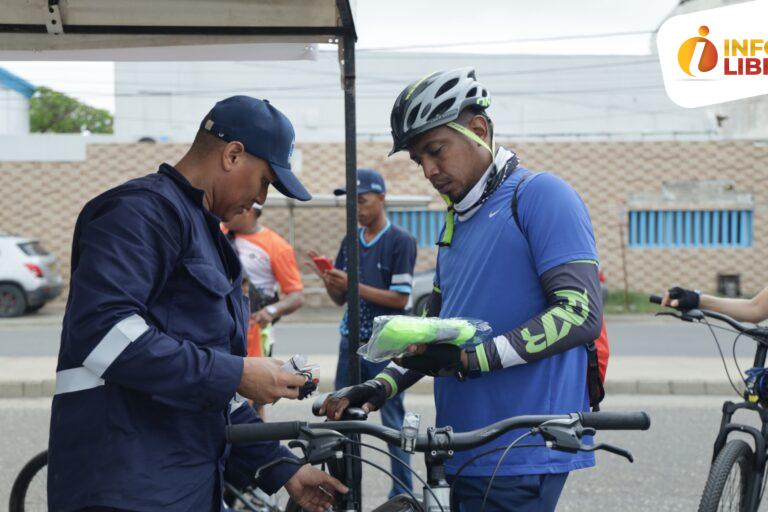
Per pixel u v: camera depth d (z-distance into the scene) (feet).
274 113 7.66
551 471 7.94
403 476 15.31
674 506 17.08
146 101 101.35
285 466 8.29
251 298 17.25
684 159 65.05
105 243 6.72
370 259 16.28
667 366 32.32
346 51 9.86
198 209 7.36
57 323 53.16
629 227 65.51
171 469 6.95
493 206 8.27
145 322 6.66
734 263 65.21
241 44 10.33
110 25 9.87
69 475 6.88
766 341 12.24
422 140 8.20
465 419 8.25
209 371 6.72
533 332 7.52
